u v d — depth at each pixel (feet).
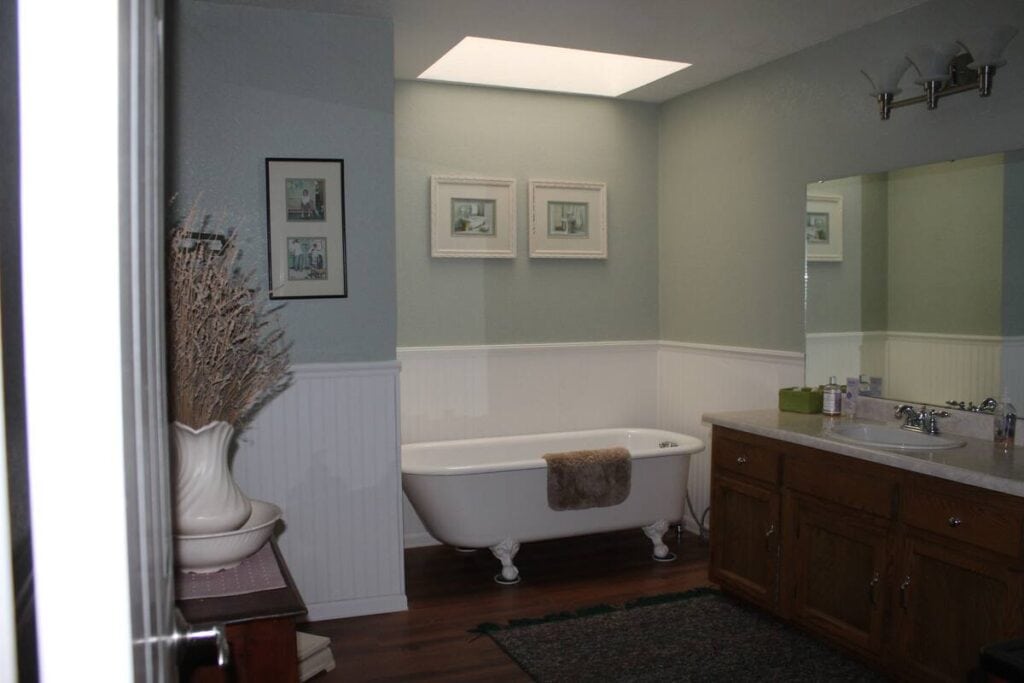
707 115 15.25
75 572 1.42
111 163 1.44
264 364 6.03
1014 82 9.85
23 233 1.35
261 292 11.05
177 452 5.75
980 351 10.20
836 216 12.39
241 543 5.84
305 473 11.37
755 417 11.87
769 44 12.68
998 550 7.89
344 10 11.05
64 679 1.43
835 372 12.42
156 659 2.12
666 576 13.25
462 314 15.23
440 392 15.07
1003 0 9.92
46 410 1.38
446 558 14.28
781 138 13.50
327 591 11.56
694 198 15.71
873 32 11.70
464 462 14.60
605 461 13.41
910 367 11.18
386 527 11.76
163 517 2.71
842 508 9.79
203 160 10.78
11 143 2.24
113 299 1.44
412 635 10.99
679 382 16.21
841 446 9.66
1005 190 9.92
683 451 14.05
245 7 10.87
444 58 14.53
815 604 10.28
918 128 11.08
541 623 11.34
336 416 11.46
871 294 11.77
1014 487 7.67
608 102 16.22
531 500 13.15
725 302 14.94
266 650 5.13
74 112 1.38
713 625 11.18
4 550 1.30
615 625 11.23
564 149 15.88
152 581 2.11
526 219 15.64
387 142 11.50
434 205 14.82
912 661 8.88
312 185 11.21
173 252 5.26
